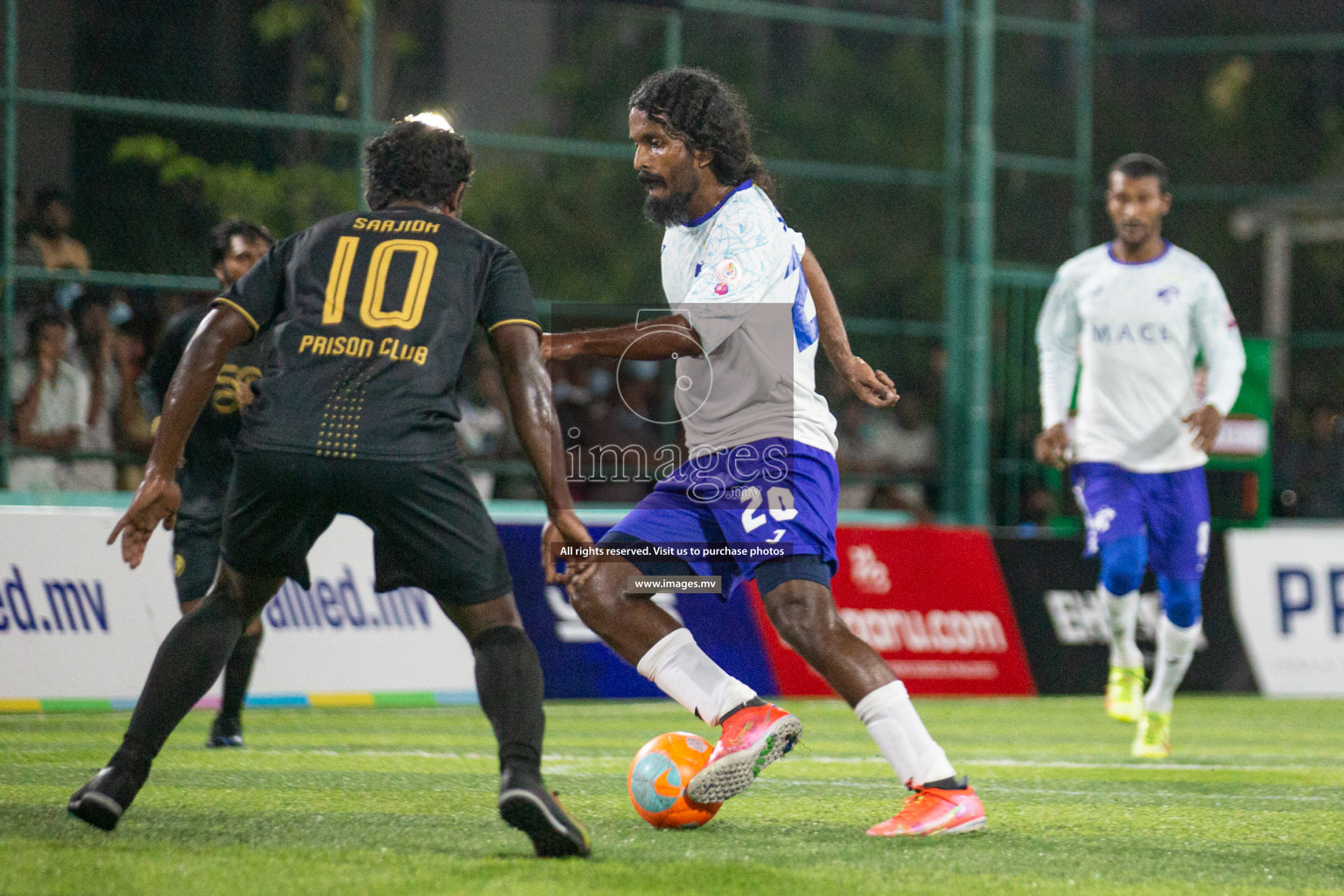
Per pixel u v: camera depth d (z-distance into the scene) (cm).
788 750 1352
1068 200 3981
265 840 1250
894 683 1336
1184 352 2367
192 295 3228
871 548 3344
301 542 1176
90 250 3161
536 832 1129
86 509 2731
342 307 1161
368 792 1623
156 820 1351
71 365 3098
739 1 3716
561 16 3878
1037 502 3859
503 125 3819
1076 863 1236
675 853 1216
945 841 1316
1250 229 5666
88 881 1034
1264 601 3631
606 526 3038
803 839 1314
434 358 1155
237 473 1166
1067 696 3428
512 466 3425
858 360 1448
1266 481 3744
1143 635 3534
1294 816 1598
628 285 3856
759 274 1305
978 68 3816
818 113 4525
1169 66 5909
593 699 3059
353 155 3406
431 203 1242
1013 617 3434
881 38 4581
